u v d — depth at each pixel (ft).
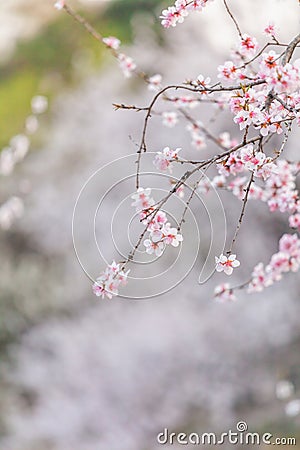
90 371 23.52
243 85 7.30
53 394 23.65
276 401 21.57
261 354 22.61
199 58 26.94
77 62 36.42
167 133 25.67
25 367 24.47
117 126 28.04
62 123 32.50
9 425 23.44
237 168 8.23
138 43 28.14
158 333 22.99
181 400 22.57
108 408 22.94
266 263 23.81
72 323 25.45
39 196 30.25
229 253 8.09
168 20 8.41
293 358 22.34
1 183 30.96
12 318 26.68
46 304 26.94
